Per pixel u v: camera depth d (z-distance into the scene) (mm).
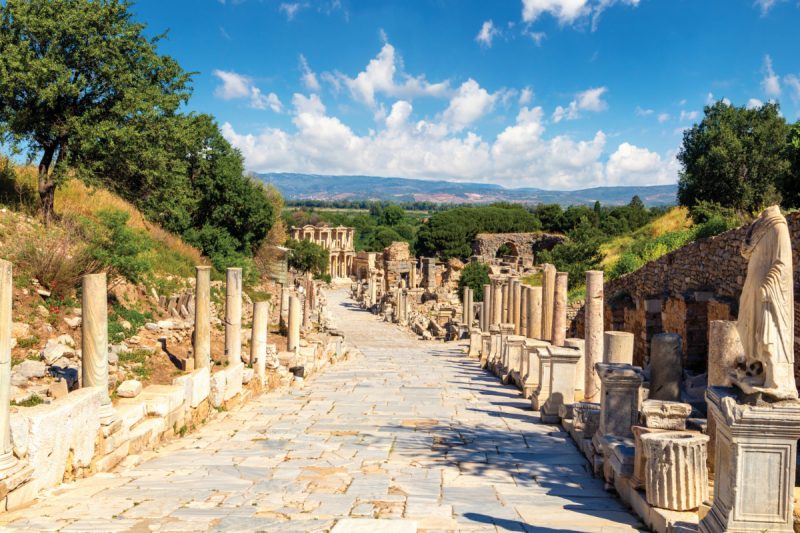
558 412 13336
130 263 18547
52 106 20047
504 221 90938
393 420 13656
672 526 6156
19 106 20047
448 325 42250
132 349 15656
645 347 21766
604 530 6668
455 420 13688
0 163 22781
